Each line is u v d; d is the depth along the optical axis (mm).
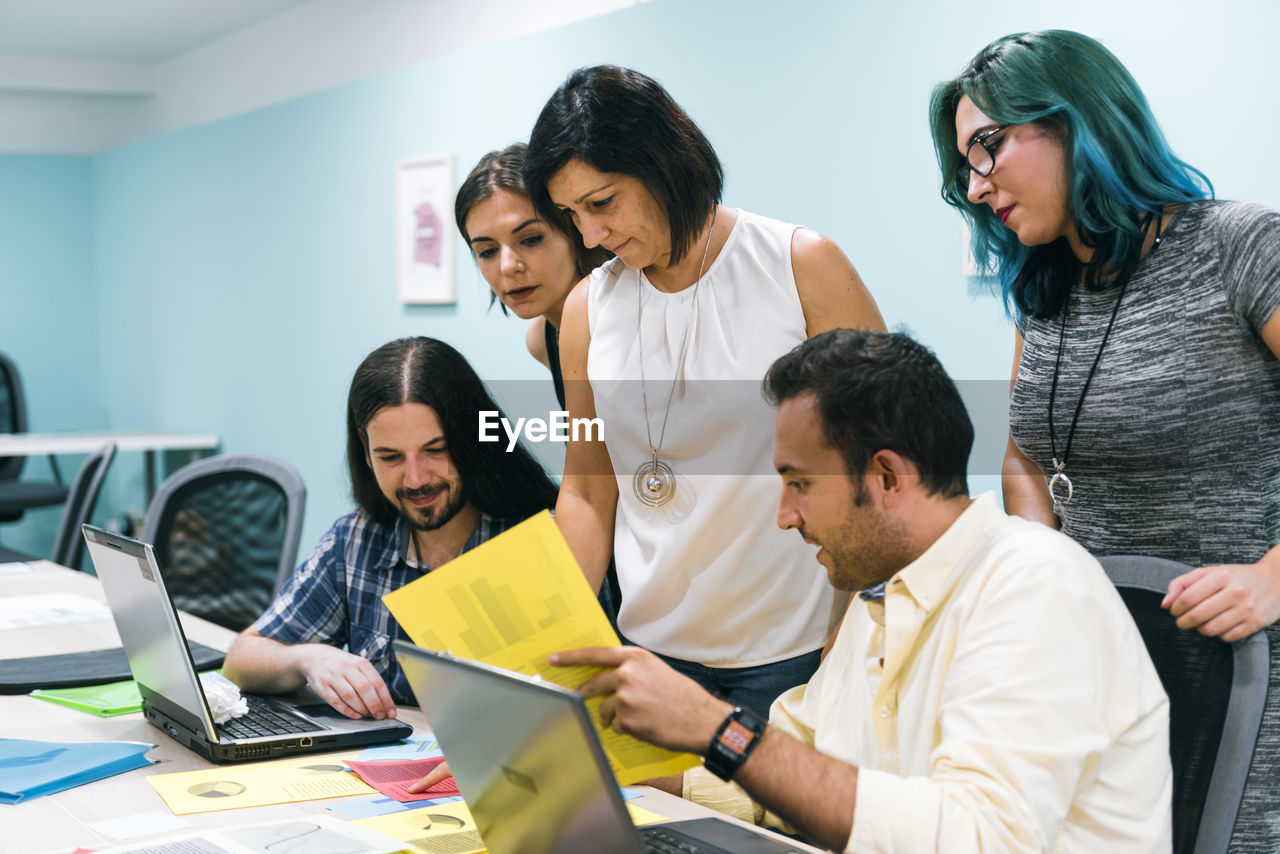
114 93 7316
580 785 948
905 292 2979
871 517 1165
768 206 3334
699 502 1766
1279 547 1359
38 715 1854
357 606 2006
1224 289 1522
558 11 4258
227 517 2965
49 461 7039
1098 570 1145
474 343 4547
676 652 1826
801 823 1051
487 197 2352
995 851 990
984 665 1076
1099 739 1045
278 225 5789
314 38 5738
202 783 1511
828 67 3121
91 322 7855
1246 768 1232
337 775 1549
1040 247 1700
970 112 1643
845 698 1379
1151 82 2488
